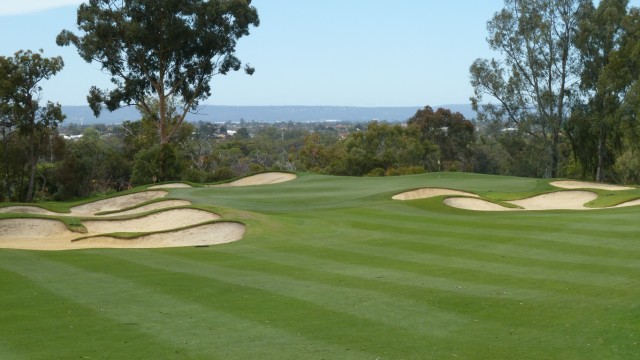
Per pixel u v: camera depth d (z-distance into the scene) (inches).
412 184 1867.6
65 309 554.9
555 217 1077.8
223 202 1529.3
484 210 1312.7
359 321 506.6
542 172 2896.2
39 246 1063.0
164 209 1291.8
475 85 2719.0
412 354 425.1
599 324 475.8
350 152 3976.4
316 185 1947.6
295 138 7253.9
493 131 2795.3
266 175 2333.9
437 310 535.2
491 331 474.6
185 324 504.1
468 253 800.9
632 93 2345.0
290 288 626.8
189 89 2765.7
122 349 439.2
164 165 2519.7
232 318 521.0
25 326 500.1
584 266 698.8
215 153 3811.5
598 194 1585.9
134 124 3363.7
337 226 1080.8
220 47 2652.6
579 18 2596.0
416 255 800.3
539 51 2630.4
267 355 424.5
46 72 2448.3
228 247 905.5
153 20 2527.1
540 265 713.0
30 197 2465.6
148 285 650.8
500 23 2645.2
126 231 1223.5
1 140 2498.8
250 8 2632.9
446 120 4362.7
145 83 2694.4
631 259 726.5
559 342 444.1
